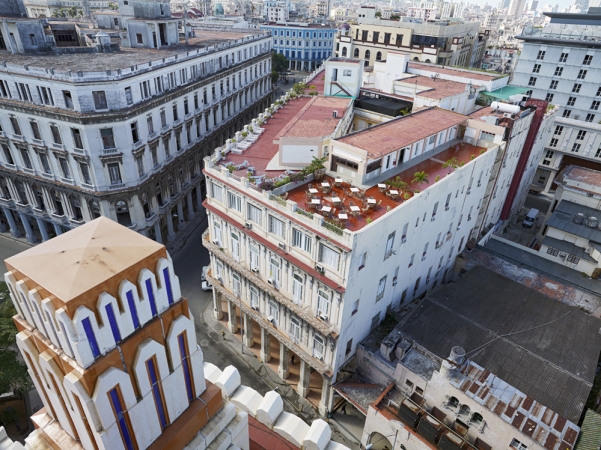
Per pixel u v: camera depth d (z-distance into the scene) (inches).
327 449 804.0
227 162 1820.9
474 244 2187.5
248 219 1569.9
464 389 1179.9
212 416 660.1
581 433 1109.1
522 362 1374.3
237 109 3449.8
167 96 2300.7
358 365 1574.8
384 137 1809.8
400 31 4547.2
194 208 2940.5
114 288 471.5
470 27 5201.8
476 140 2121.1
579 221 2218.3
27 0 5880.9
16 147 2161.7
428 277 1919.3
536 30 3582.7
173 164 2452.0
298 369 1797.5
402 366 1391.5
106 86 1905.8
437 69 3078.2
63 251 489.7
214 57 2918.3
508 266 2048.5
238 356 1844.2
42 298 454.9
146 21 2709.2
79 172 2058.3
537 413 1125.7
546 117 2576.3
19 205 2364.7
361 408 1423.5
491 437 1158.3
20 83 1982.0
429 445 1223.5
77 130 1946.4
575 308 1646.2
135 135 2100.1
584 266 2073.1
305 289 1435.8
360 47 4904.0
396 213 1390.3
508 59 6378.0
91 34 3009.4
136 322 507.8
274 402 830.5
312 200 1449.3
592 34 3093.0
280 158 1754.4
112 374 478.3
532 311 1616.6
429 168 1847.9
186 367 605.3
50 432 571.2
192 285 2239.2
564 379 1315.2
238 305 1771.7
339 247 1244.5
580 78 3198.8
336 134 1894.7
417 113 2134.6
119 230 538.0
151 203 2297.0
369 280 1416.1
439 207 1683.1
